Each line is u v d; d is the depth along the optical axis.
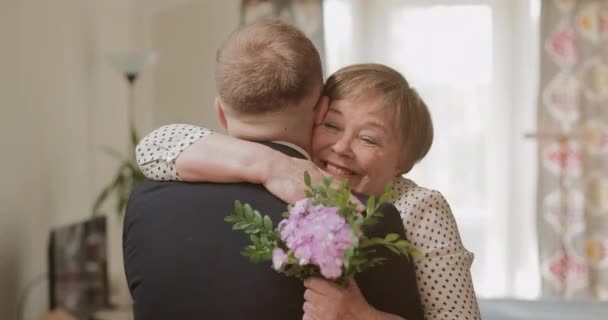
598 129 5.34
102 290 3.98
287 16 5.43
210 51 5.71
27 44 3.73
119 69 4.53
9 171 3.48
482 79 5.49
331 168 1.27
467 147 5.52
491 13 5.48
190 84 5.74
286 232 1.02
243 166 1.13
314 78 1.18
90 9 4.62
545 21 5.32
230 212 1.12
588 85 5.33
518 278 5.50
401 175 1.37
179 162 1.17
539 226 5.38
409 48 5.51
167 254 1.13
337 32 5.54
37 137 3.80
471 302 1.16
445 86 5.51
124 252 1.20
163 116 5.76
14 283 3.49
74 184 4.27
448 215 1.21
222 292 1.10
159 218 1.15
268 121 1.18
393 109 1.26
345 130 1.26
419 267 1.17
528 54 5.48
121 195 4.37
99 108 4.71
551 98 5.34
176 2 5.72
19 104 3.61
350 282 1.06
